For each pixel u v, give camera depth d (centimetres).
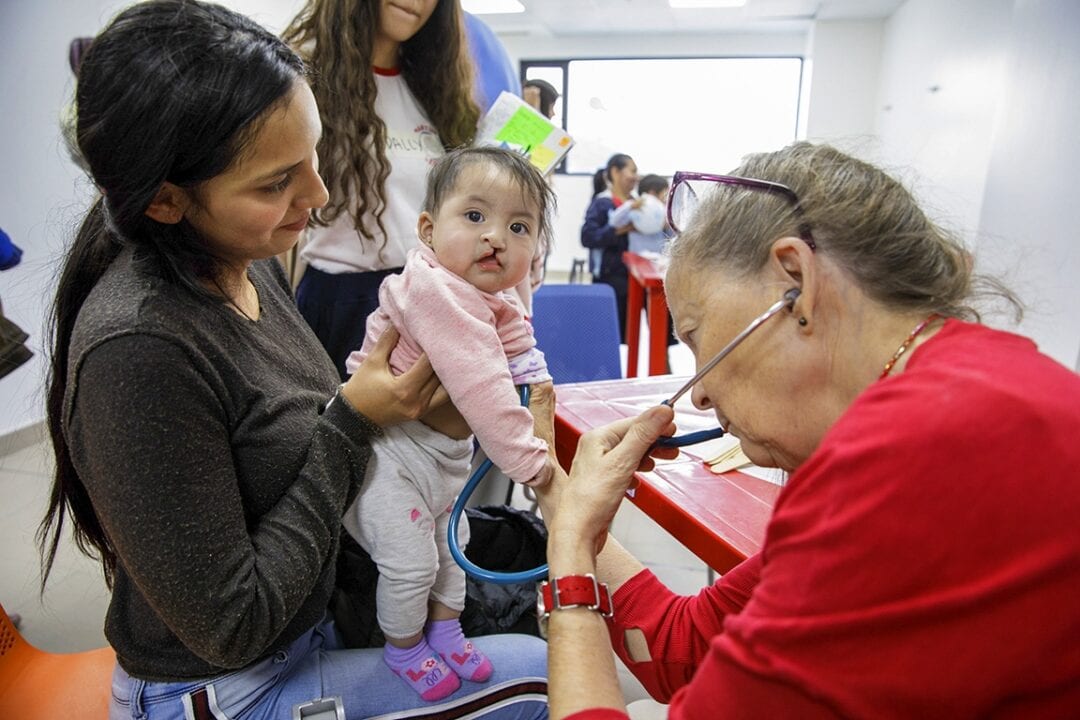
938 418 45
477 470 88
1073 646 42
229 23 68
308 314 160
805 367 60
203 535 70
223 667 78
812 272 57
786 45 727
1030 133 290
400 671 91
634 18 657
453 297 85
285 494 81
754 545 89
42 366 89
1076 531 41
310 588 80
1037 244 270
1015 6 312
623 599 88
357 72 144
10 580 195
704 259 64
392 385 82
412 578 90
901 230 58
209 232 74
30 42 270
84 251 78
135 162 65
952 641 42
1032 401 45
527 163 94
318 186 78
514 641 100
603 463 75
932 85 504
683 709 54
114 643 83
